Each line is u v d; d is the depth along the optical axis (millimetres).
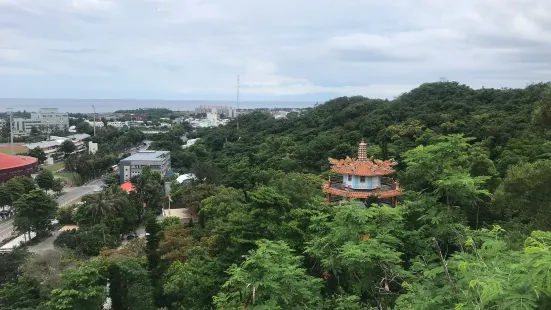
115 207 83625
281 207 41125
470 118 107062
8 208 115750
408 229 24875
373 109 151500
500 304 11203
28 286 48094
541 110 33812
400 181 59031
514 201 35344
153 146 193625
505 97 130500
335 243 24203
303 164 110750
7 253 60688
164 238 60656
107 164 161375
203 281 37500
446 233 21781
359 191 56625
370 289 23453
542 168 32406
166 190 119312
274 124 191250
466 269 14531
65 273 41375
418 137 100250
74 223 93000
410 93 158000
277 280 20906
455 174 21219
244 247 38969
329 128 152500
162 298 45812
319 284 25109
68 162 150500
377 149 94938
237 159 138000
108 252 63188
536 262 10977
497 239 19625
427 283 18969
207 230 64062
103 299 42781
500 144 86375
